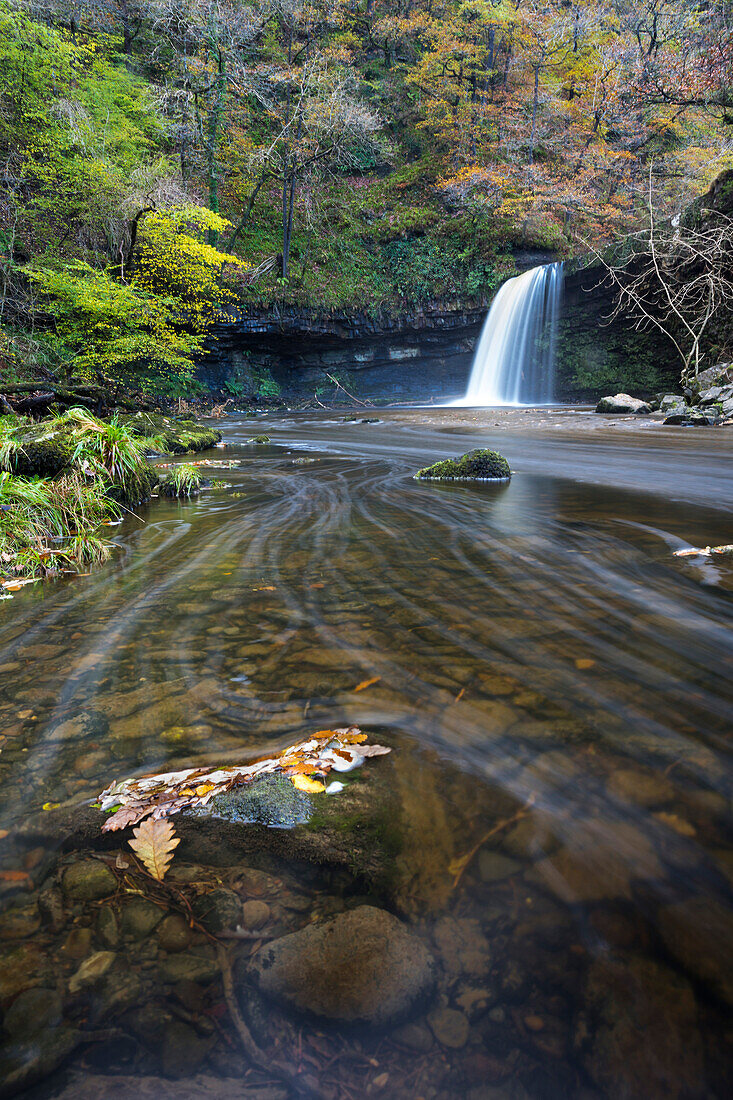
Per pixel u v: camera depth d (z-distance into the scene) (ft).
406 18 104.32
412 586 9.82
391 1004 2.98
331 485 21.57
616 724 5.36
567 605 8.62
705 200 55.01
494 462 21.75
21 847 4.13
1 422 20.03
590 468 23.70
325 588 9.91
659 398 57.52
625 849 3.87
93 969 3.22
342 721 5.63
